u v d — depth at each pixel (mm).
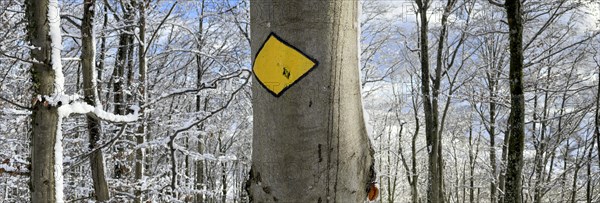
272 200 1249
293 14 1199
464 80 16844
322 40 1203
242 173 24859
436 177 14344
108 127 7402
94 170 6637
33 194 4098
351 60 1267
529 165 17906
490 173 18594
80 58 6246
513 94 7742
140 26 9406
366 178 1335
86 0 6301
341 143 1237
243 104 14484
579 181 19531
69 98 4195
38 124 4074
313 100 1204
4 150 6840
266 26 1231
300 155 1215
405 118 24750
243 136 19656
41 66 4102
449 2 14484
